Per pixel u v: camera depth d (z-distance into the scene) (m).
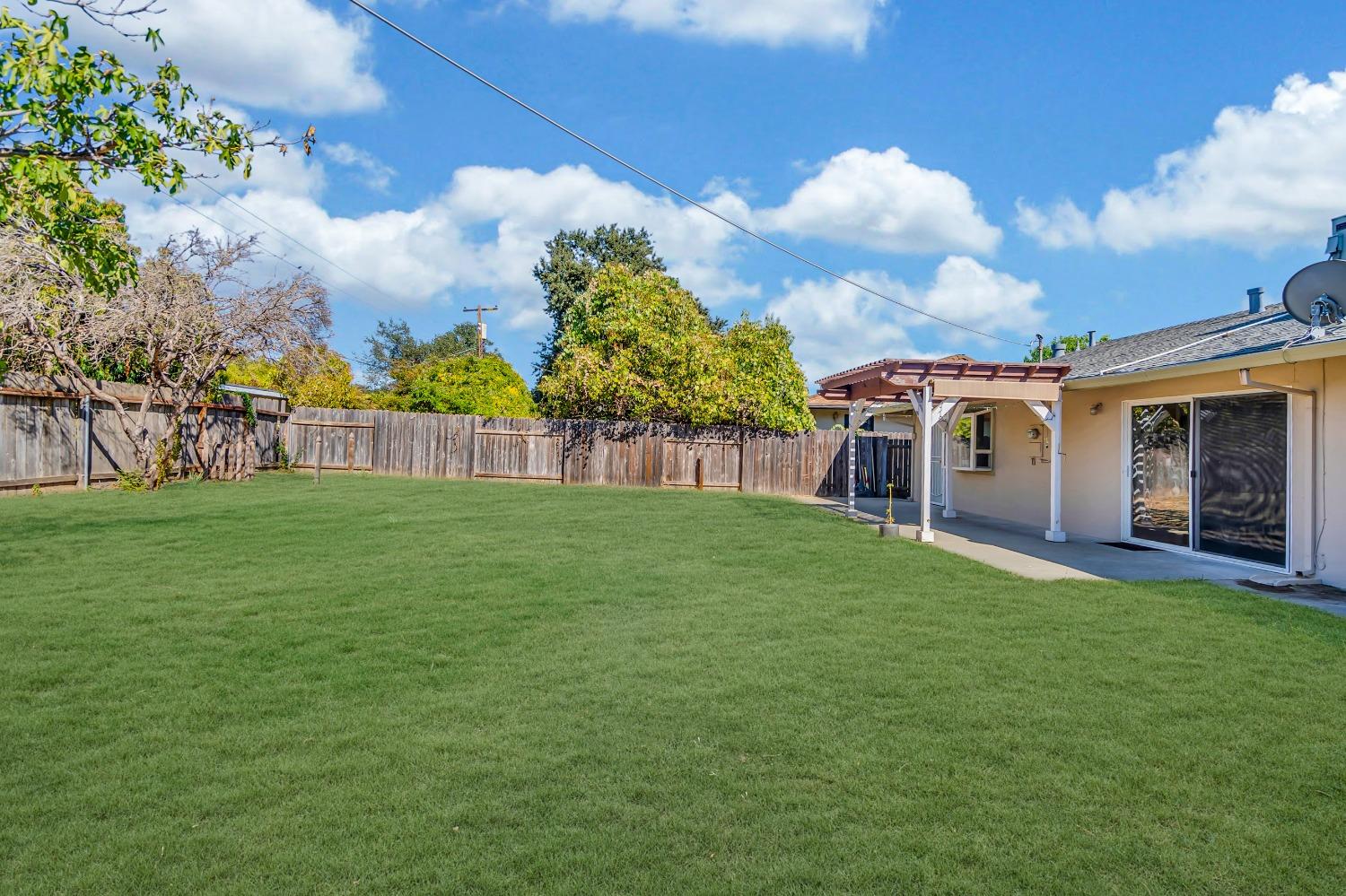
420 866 2.69
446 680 4.63
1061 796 3.26
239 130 5.92
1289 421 8.59
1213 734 3.90
